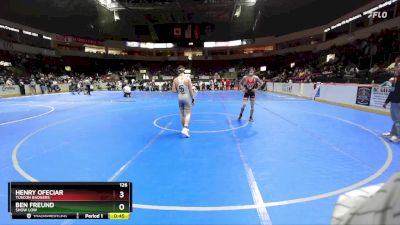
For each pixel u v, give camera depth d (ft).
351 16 93.97
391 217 3.59
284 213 9.80
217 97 72.18
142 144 20.17
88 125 28.86
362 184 12.30
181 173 13.92
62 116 35.96
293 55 136.67
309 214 9.71
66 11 118.42
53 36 132.87
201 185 12.35
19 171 14.33
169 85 118.11
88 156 17.11
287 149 18.43
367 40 81.05
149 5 110.32
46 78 106.42
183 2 108.99
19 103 56.34
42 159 16.53
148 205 10.47
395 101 20.10
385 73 40.73
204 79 137.69
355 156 16.74
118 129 26.40
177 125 28.48
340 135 22.91
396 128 20.57
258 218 9.48
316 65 108.99
